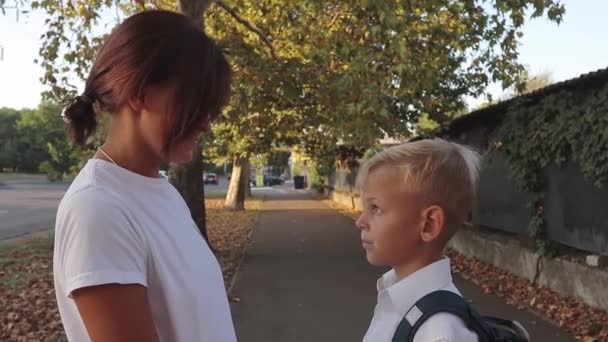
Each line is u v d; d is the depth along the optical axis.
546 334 6.27
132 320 1.31
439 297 1.62
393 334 1.63
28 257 12.27
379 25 8.45
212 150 23.27
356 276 9.87
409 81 8.91
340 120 10.21
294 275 10.00
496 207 10.64
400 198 1.72
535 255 8.64
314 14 10.17
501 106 9.61
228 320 1.64
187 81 1.41
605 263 7.10
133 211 1.41
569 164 7.83
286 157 56.53
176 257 1.48
